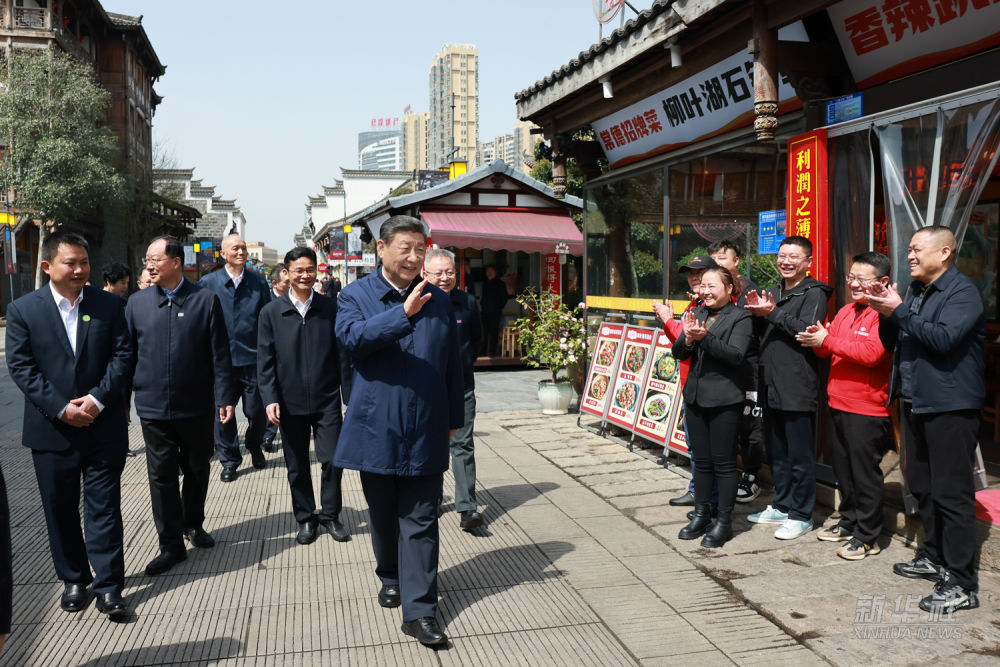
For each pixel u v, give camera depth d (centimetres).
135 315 388
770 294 402
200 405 399
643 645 302
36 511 489
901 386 353
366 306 323
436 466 319
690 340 404
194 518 421
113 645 305
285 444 429
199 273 3027
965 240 667
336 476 437
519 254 1309
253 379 587
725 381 406
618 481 551
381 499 334
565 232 1257
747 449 496
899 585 354
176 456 395
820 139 461
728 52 504
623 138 746
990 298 647
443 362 328
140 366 385
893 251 414
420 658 294
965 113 370
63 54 2452
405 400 314
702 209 628
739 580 365
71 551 340
